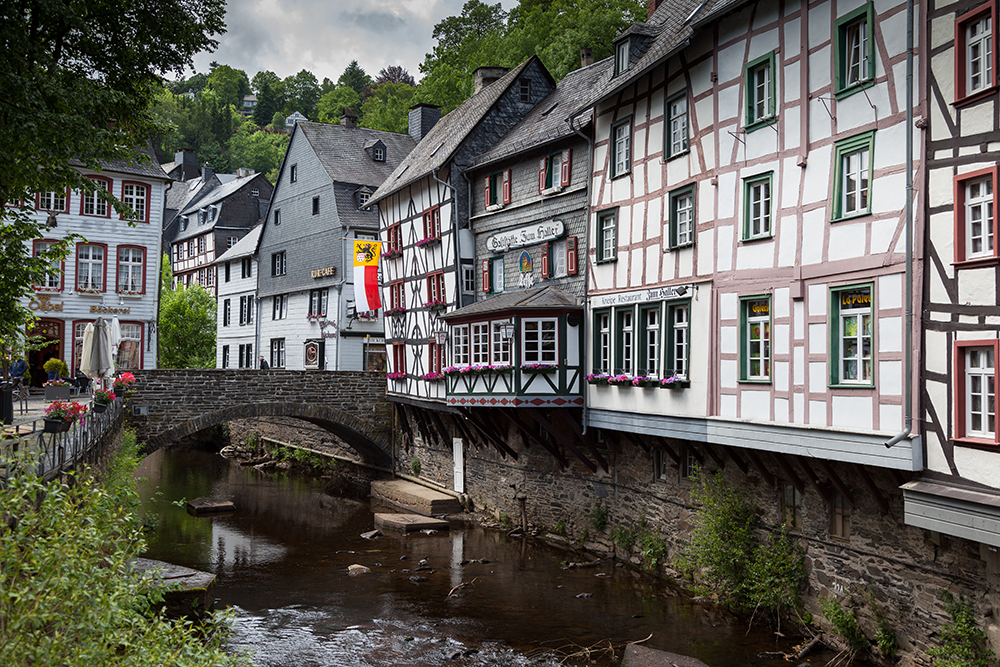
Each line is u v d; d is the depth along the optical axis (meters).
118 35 13.54
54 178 11.55
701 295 15.06
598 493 19.86
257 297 43.53
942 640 10.85
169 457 40.41
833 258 12.15
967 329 9.96
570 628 14.37
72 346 32.50
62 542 6.64
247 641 13.97
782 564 13.82
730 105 14.45
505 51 39.81
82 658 6.32
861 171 11.85
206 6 14.32
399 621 15.02
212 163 82.88
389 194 30.08
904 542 11.66
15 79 10.09
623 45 18.00
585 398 19.05
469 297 25.05
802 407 12.65
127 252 33.69
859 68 11.93
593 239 18.91
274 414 28.62
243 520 25.06
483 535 22.50
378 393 30.84
